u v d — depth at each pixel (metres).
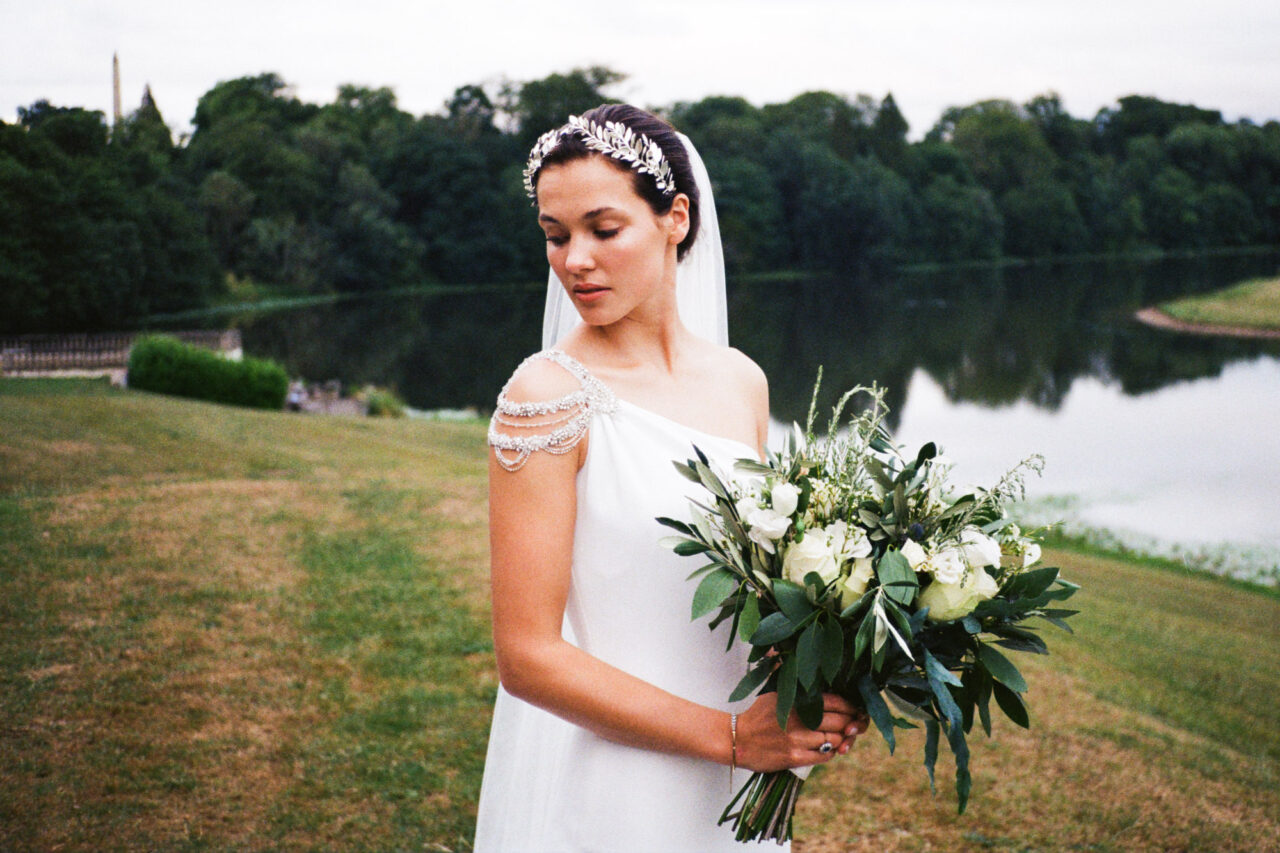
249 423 16.72
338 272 79.44
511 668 1.44
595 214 1.48
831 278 93.06
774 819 1.59
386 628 6.09
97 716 4.69
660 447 1.53
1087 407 40.44
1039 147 112.81
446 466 13.91
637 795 1.54
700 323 1.94
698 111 107.75
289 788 4.16
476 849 1.87
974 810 4.17
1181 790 4.48
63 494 9.62
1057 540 16.19
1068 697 5.76
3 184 52.19
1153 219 113.00
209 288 67.50
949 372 51.81
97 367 30.30
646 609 1.54
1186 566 15.04
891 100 106.00
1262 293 69.62
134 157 65.44
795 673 1.39
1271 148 117.94
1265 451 29.03
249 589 6.72
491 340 63.38
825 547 1.41
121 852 3.62
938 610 1.44
